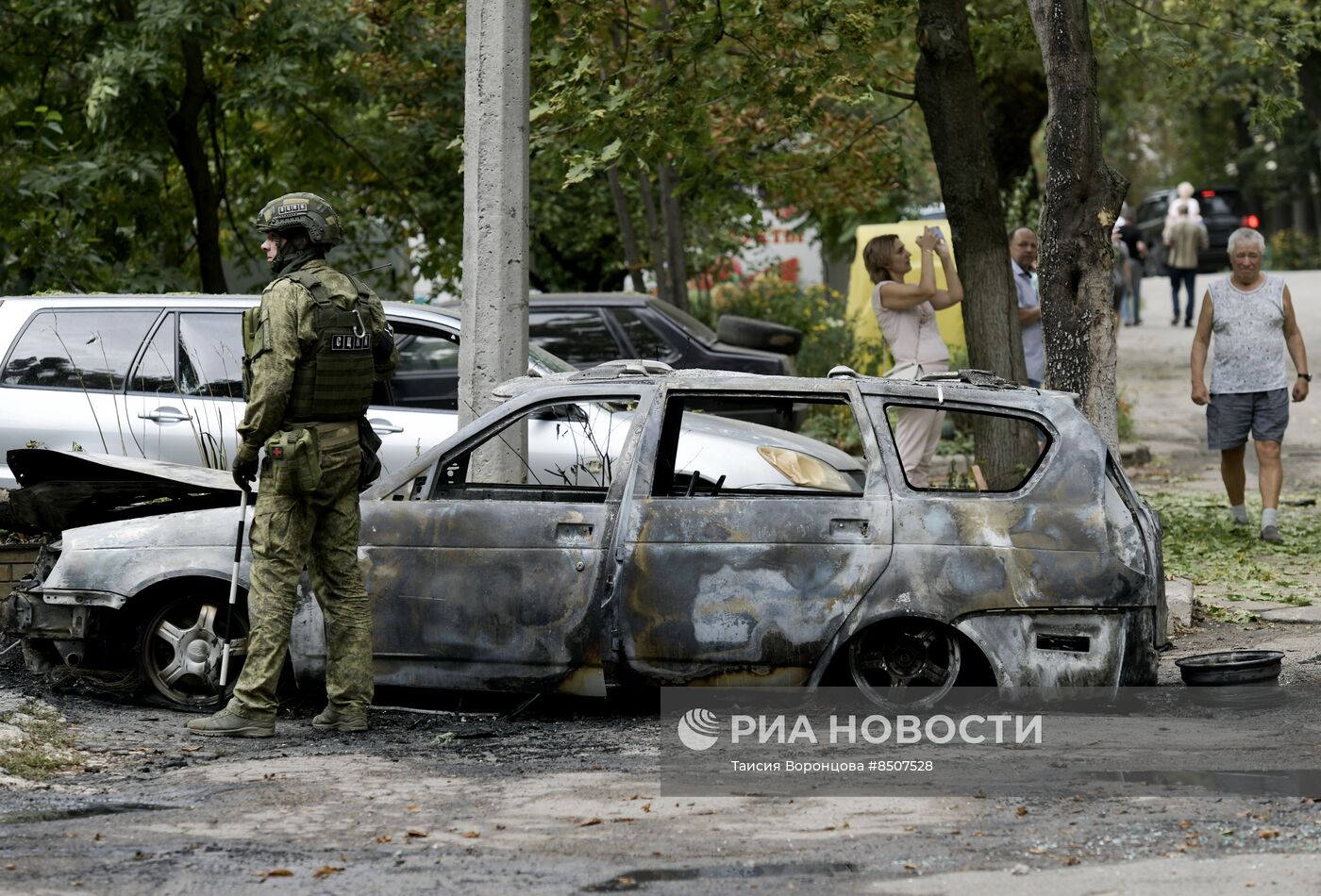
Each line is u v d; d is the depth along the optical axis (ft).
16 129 146.10
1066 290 88.12
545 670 61.31
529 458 77.36
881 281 100.53
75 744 58.39
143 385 87.97
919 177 234.79
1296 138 477.77
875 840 44.70
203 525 64.75
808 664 59.98
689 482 68.95
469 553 61.93
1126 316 274.16
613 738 59.57
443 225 172.96
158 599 65.36
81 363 88.43
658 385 62.39
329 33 144.56
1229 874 40.34
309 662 63.31
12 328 89.10
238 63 151.12
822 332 173.58
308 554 61.62
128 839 46.03
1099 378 87.92
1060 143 87.25
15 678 70.49
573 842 45.24
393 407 87.81
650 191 168.55
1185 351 233.96
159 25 133.80
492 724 62.44
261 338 59.36
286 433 59.57
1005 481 97.40
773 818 47.44
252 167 174.50
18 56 154.71
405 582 62.28
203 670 64.75
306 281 59.93
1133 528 60.29
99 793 51.83
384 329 62.59
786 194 151.23
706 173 128.36
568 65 106.32
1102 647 59.67
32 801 50.57
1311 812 46.44
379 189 176.86
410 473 63.62
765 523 60.29
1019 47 123.65
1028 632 59.67
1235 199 384.68
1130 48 122.42
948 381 63.46
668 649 60.29
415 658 62.34
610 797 50.49
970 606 59.47
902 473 60.64
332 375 60.18
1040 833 44.88
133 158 142.61
